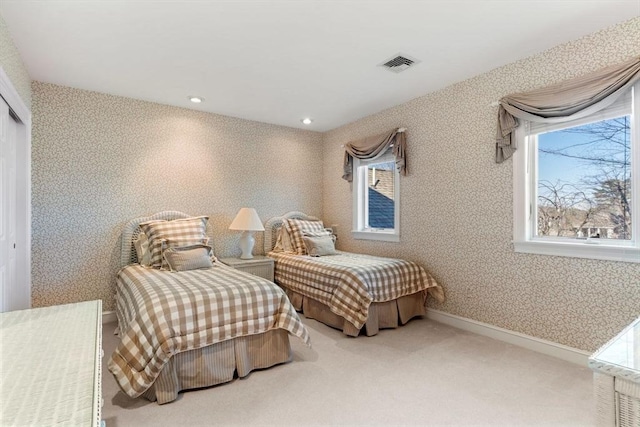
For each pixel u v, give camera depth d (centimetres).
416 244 362
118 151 350
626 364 78
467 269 312
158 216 364
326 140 504
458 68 289
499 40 242
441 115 336
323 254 399
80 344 97
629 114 220
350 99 365
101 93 341
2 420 59
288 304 242
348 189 464
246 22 218
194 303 207
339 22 218
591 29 228
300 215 478
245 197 436
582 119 241
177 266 295
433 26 224
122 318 257
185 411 183
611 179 232
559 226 258
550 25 223
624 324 217
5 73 205
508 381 213
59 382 74
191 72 294
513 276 277
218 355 213
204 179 404
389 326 314
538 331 261
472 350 264
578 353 237
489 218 295
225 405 188
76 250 327
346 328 295
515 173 276
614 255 220
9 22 215
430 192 346
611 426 77
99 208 339
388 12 208
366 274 302
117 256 347
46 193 313
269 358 235
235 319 218
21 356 88
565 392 200
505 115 280
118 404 189
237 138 430
